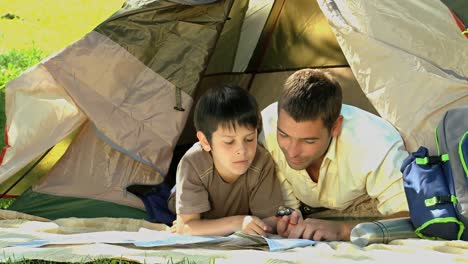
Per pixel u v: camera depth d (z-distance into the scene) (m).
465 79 3.67
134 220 3.76
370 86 3.73
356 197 3.58
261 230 3.35
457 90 3.62
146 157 4.06
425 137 3.57
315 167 3.49
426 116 3.59
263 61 5.04
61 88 4.06
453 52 3.76
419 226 3.15
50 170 4.25
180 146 4.82
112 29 4.14
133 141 4.07
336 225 3.44
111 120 4.06
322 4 3.89
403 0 3.85
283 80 4.96
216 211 3.63
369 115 3.54
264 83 5.03
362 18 3.79
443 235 3.12
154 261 2.87
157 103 4.13
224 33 4.74
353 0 3.82
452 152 3.14
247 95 3.34
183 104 4.14
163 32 4.16
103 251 3.01
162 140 4.10
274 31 4.96
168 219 3.95
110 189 4.11
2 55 8.77
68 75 4.07
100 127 4.04
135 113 4.11
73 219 3.77
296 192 3.66
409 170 3.24
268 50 5.01
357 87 4.73
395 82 3.67
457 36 3.78
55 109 4.11
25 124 4.09
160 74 4.15
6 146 4.12
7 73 7.96
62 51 4.09
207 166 3.51
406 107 3.63
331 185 3.55
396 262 2.83
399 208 3.37
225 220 3.43
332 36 4.83
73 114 4.13
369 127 3.43
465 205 3.04
